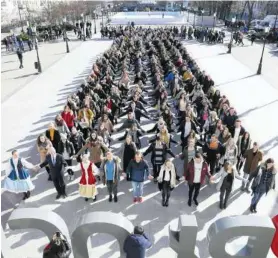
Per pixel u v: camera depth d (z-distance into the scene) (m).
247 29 41.53
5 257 4.41
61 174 7.58
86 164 7.32
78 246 4.50
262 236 4.13
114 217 4.48
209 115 9.96
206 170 7.15
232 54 26.56
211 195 8.05
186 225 4.14
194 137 8.26
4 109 14.00
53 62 23.70
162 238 6.63
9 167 7.41
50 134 8.41
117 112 12.01
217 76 19.27
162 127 8.65
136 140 9.00
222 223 4.19
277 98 15.28
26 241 6.51
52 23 40.53
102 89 12.74
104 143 8.75
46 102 14.88
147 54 21.64
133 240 4.36
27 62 23.92
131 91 14.52
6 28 41.72
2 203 7.69
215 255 4.33
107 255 6.17
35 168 7.50
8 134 11.54
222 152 8.14
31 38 30.67
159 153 8.05
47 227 4.43
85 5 48.06
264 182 6.95
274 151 10.20
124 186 8.42
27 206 7.63
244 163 8.57
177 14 62.03
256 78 18.84
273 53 27.25
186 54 20.22
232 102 14.67
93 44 32.03
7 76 19.78
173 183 7.30
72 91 16.48
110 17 57.34
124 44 23.58
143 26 46.66
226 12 53.62
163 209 7.55
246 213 7.43
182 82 14.54
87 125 9.83
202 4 57.66
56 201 7.84
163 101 11.90
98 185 8.50
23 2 43.56
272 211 7.51
